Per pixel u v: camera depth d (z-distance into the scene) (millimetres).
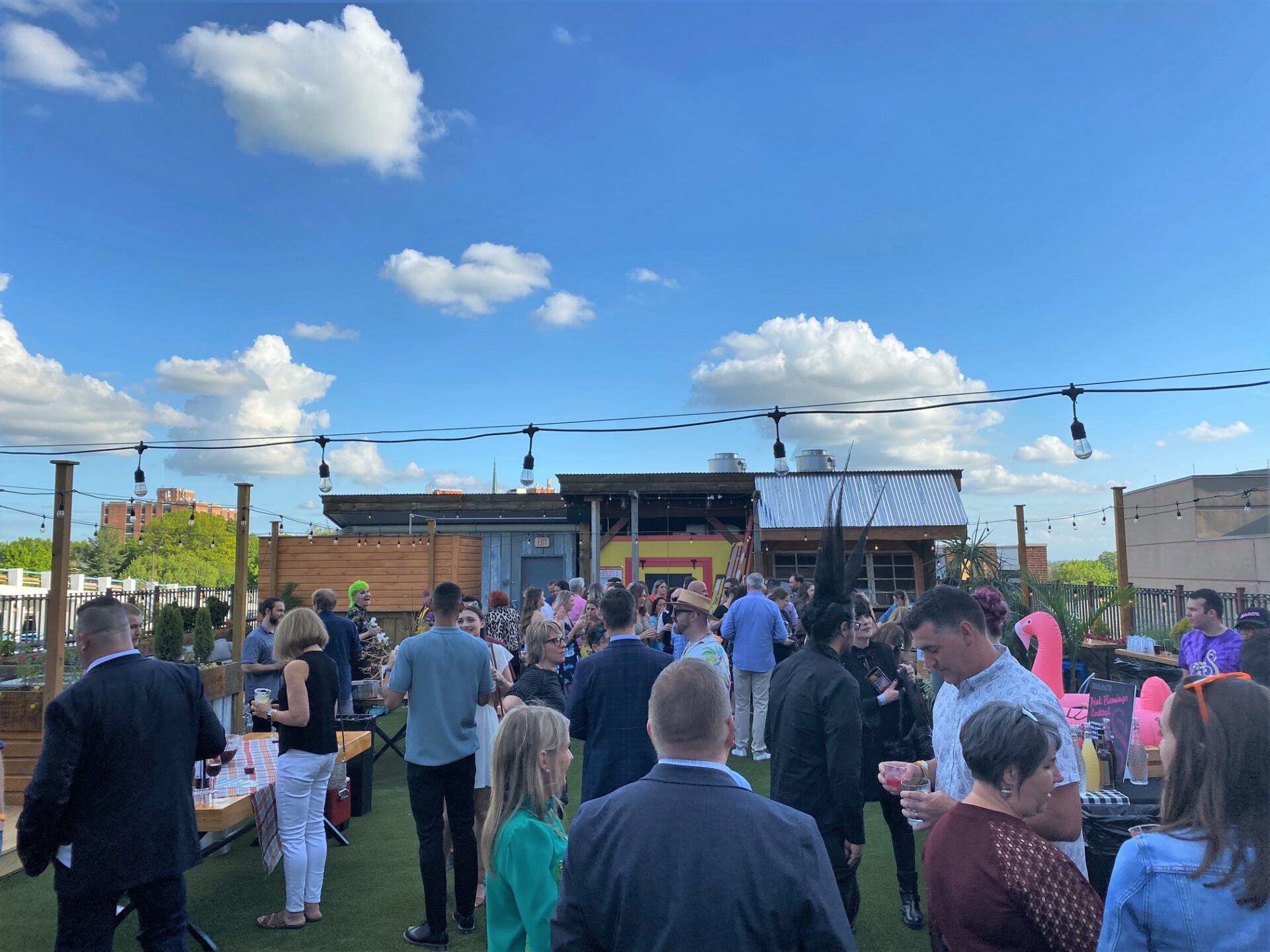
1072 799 2242
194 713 3250
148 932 3062
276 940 4156
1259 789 1454
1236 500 30219
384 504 17562
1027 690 2398
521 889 2281
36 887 4980
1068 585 11414
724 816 1600
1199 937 1448
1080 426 8195
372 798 6758
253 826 5629
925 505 16609
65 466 5957
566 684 9586
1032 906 1706
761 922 1511
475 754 4270
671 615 11625
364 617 8992
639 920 1532
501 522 18125
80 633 3066
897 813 4316
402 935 4207
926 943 4090
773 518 16406
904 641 5391
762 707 8117
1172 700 1611
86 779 2920
